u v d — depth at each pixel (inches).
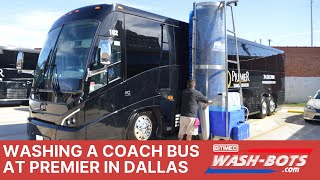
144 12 303.7
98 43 256.2
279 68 683.4
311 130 456.8
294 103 972.6
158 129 313.7
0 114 602.5
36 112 274.4
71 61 258.8
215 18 320.2
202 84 321.4
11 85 715.4
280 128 474.9
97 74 253.8
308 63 996.6
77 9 285.7
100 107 254.7
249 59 526.0
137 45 291.1
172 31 336.2
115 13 272.8
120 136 271.3
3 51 709.9
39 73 282.7
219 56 319.6
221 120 314.2
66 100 246.5
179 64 341.4
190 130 291.3
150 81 302.2
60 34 279.0
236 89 468.1
